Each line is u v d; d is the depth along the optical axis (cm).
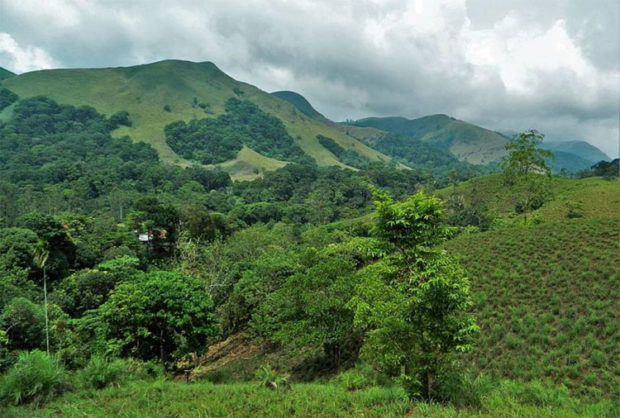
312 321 2209
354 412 985
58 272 4406
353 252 2955
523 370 1521
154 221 6312
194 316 2464
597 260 2238
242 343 3534
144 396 1115
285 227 9312
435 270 998
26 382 1081
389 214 1095
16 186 12106
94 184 13150
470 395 1073
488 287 2267
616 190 7050
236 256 5228
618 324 1634
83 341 2800
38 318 2611
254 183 16688
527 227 3183
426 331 1027
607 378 1352
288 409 1008
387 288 1135
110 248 5347
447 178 19625
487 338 1791
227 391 1198
